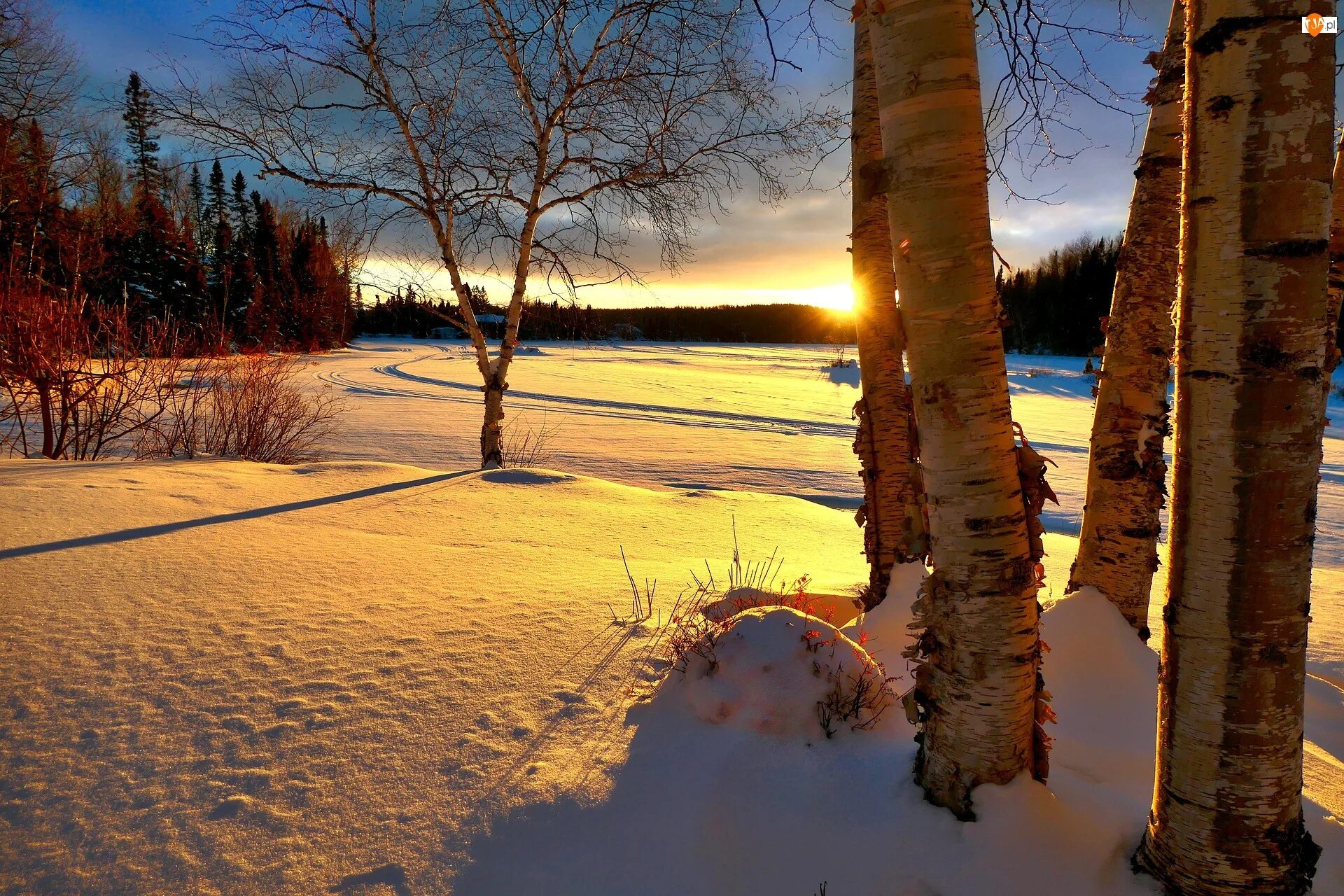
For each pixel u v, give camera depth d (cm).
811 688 261
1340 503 1092
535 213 900
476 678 296
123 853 196
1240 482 160
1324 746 303
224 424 977
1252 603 163
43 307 824
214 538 464
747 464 1388
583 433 1759
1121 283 333
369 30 796
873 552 379
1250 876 170
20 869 188
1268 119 148
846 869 197
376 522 578
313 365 3894
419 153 862
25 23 1441
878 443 371
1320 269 152
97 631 314
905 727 261
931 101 179
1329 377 160
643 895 192
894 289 364
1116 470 330
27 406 891
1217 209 156
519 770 237
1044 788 205
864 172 194
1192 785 175
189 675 287
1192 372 166
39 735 243
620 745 251
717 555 583
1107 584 332
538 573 451
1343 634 489
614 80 798
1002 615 196
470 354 5472
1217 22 152
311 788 226
